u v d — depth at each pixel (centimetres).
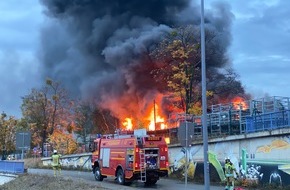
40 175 2872
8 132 6431
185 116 3525
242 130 2711
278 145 2177
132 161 2433
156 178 2472
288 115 2162
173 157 3125
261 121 2398
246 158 2414
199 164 2820
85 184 2284
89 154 4306
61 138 5819
